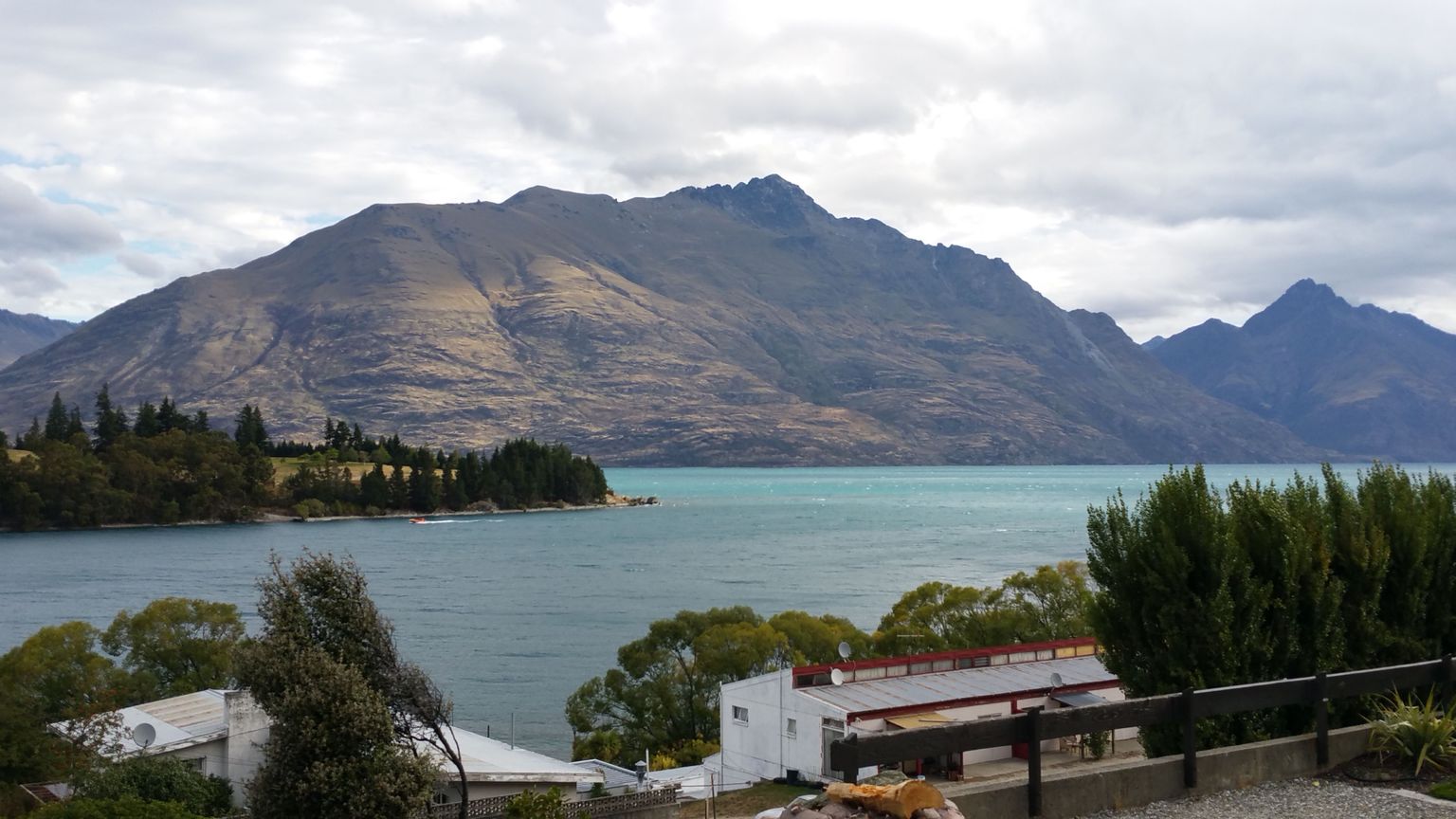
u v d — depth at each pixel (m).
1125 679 22.52
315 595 31.56
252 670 30.33
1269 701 14.95
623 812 39.66
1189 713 14.06
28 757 45.47
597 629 125.31
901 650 69.19
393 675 31.56
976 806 12.38
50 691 59.91
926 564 182.88
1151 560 21.58
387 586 171.50
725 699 49.25
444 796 39.06
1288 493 22.39
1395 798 13.79
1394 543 21.44
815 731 43.31
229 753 41.53
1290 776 15.03
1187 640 20.80
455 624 130.38
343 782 28.75
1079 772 13.30
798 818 10.33
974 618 70.56
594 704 68.00
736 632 66.81
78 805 29.77
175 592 165.00
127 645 71.19
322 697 29.08
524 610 143.00
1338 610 20.78
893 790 10.26
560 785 41.84
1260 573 21.27
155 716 47.62
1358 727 15.88
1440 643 21.58
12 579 183.62
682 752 61.03
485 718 80.44
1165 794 13.94
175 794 38.53
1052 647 51.41
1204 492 21.64
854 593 147.50
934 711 42.03
